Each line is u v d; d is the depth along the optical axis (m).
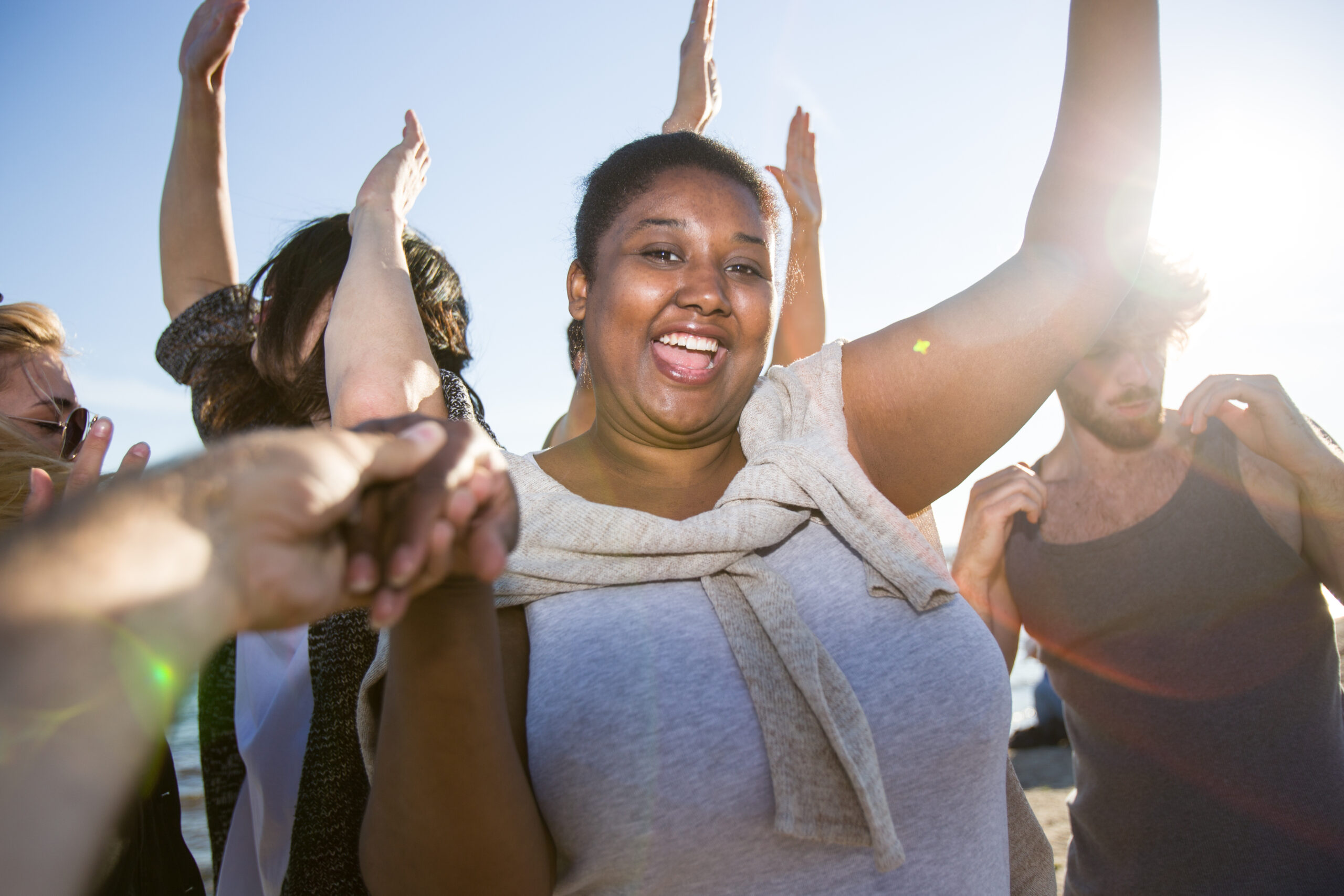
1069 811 2.74
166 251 2.98
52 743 0.42
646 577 1.45
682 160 1.70
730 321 1.62
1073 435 2.84
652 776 1.28
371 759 1.31
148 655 0.46
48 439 2.39
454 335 2.53
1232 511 2.57
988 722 1.42
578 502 1.51
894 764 1.36
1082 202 1.67
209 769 2.34
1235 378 2.53
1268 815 2.34
